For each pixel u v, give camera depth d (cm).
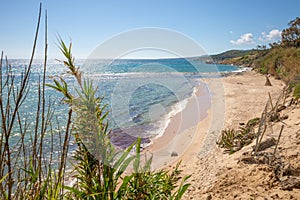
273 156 480
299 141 541
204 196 430
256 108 1288
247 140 683
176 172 236
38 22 142
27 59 148
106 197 171
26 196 159
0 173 145
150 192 189
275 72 3188
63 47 148
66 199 182
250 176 451
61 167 163
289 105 925
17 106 144
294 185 393
